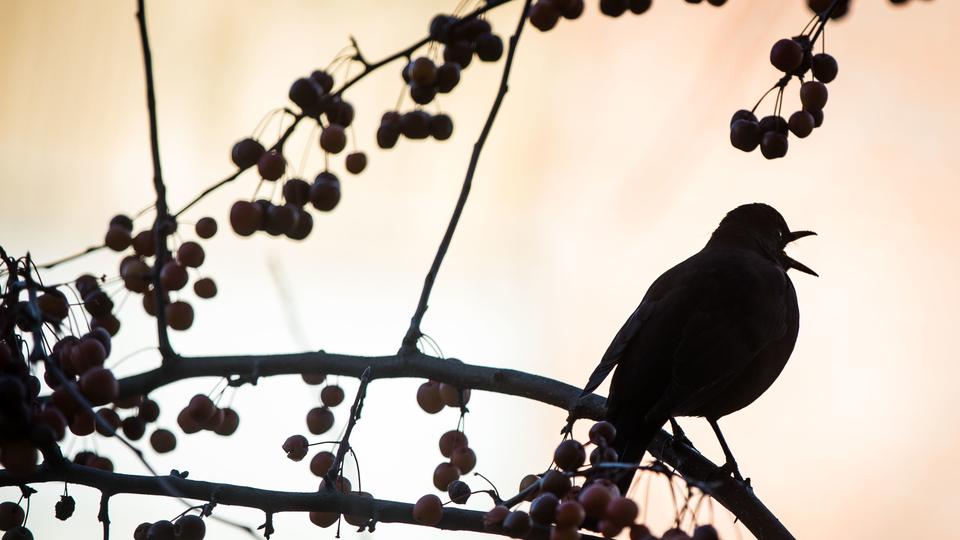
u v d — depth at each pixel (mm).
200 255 8586
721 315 9406
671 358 9117
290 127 8453
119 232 8648
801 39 8078
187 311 8766
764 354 9953
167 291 8711
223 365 8672
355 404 7488
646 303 9688
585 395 8359
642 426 8820
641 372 9070
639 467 5941
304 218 8625
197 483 7238
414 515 7098
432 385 8867
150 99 8055
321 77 8727
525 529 6180
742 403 10055
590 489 6043
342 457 7348
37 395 6941
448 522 7211
